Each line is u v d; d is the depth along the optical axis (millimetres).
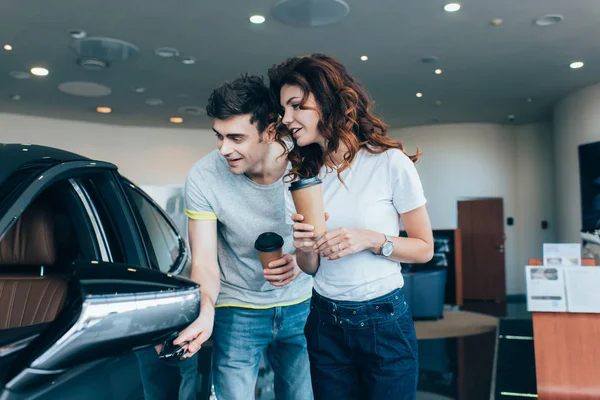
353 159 1366
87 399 1003
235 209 1757
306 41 6344
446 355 5355
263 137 1588
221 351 1823
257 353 1854
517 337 6531
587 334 3506
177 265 1990
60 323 882
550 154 10953
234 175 1745
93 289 898
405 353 1443
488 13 5629
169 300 1001
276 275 1620
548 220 10977
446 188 10977
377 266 1430
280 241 1596
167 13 5551
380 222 1429
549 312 3568
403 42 6398
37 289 1369
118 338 917
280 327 1844
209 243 1783
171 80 7770
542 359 3551
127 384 1154
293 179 1523
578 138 8586
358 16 5660
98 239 1473
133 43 6348
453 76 7711
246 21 5762
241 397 1794
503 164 11086
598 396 3453
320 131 1372
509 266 11117
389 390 1431
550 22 5836
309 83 1346
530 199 11133
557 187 9281
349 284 1431
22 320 1320
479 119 10602
